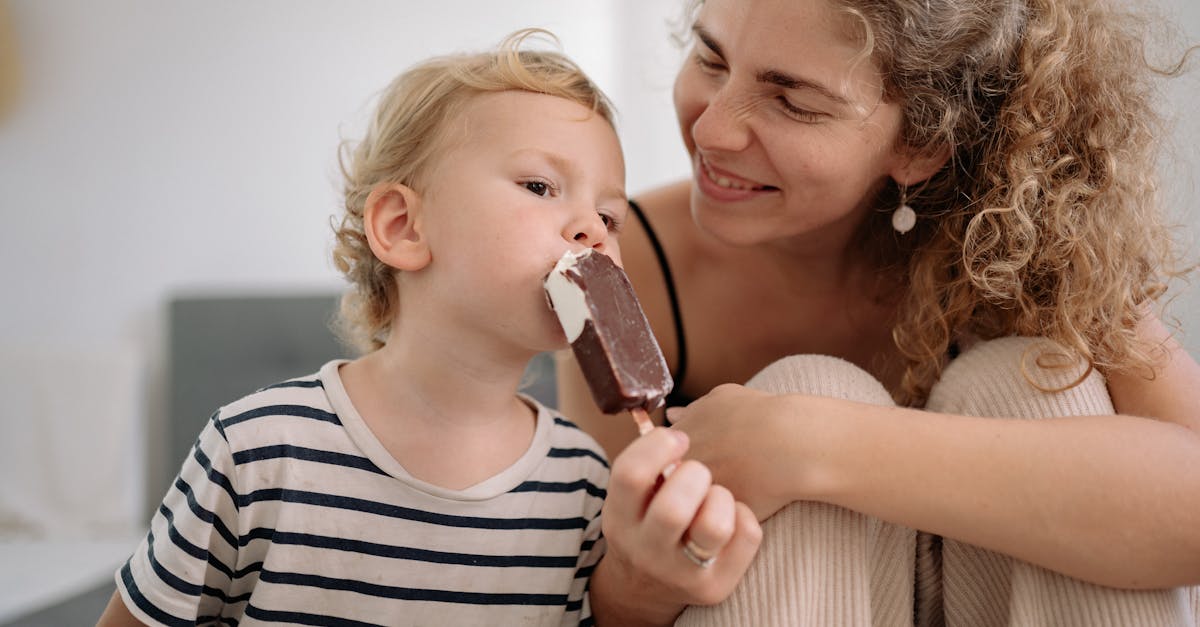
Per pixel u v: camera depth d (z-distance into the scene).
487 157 1.00
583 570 1.14
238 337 3.57
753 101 1.12
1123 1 1.30
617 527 0.88
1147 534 0.88
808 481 0.90
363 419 1.05
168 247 3.84
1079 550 0.89
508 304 0.97
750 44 1.09
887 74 1.12
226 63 3.81
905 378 1.26
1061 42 1.20
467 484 1.06
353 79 3.81
